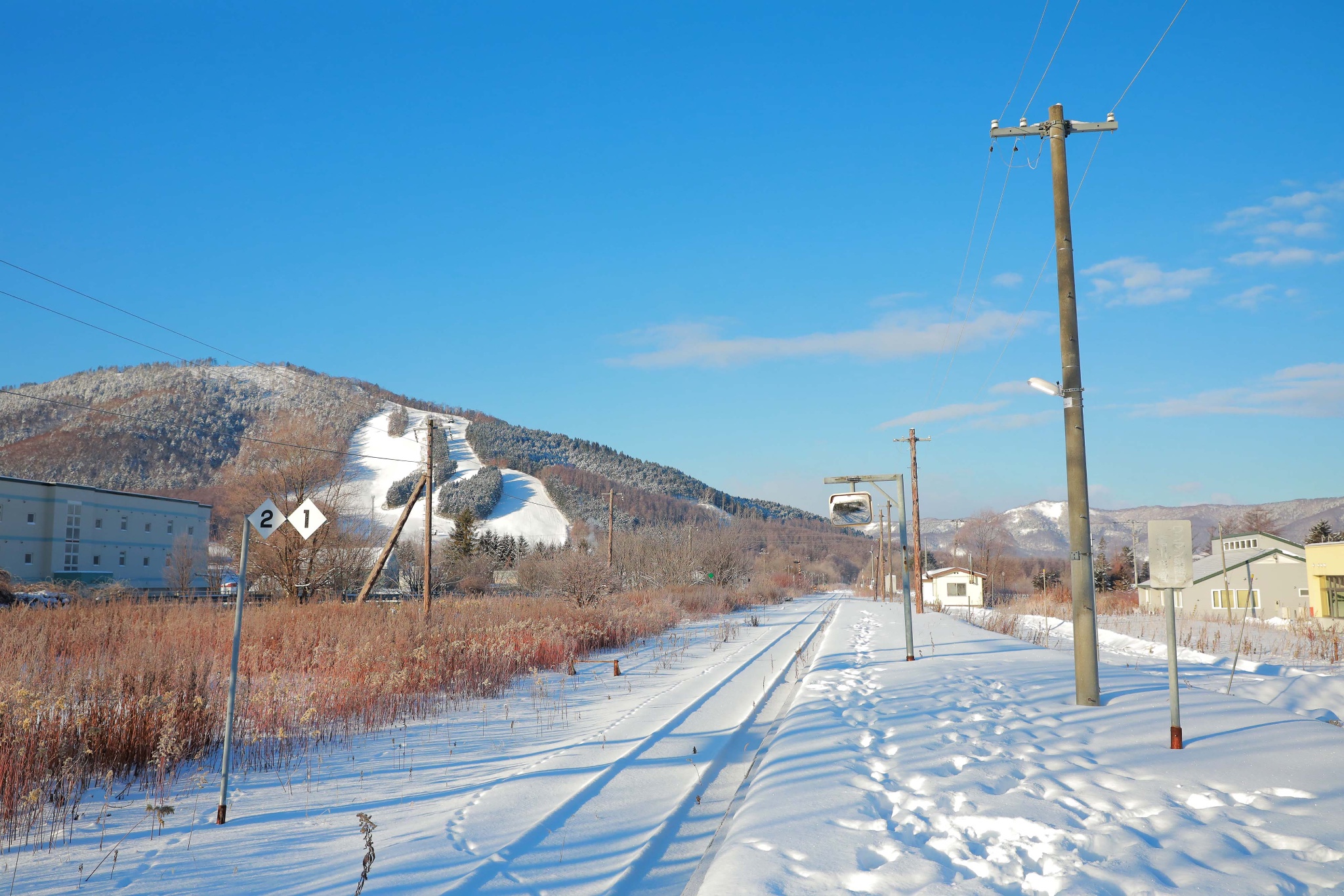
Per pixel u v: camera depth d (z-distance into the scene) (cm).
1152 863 463
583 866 566
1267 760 692
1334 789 598
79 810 736
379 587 6128
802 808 619
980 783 668
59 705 877
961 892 440
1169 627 791
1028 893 443
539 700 1395
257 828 676
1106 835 518
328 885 523
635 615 3006
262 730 1047
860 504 1905
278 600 3550
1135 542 9131
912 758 773
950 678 1322
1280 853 477
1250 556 5359
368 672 1392
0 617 1967
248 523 774
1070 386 1145
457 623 2169
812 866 494
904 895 443
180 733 916
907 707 1055
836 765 754
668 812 704
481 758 945
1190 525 789
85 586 4506
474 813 683
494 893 509
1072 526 1096
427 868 546
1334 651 1862
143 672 1094
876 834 554
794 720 1012
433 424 3100
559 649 1962
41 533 6038
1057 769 704
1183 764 697
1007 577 10862
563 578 3600
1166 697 1053
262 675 1455
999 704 1061
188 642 1681
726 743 985
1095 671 1048
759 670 1761
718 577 6744
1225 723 859
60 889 534
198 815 718
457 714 1260
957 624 2880
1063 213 1195
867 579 10094
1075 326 1170
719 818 699
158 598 3491
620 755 908
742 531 9375
